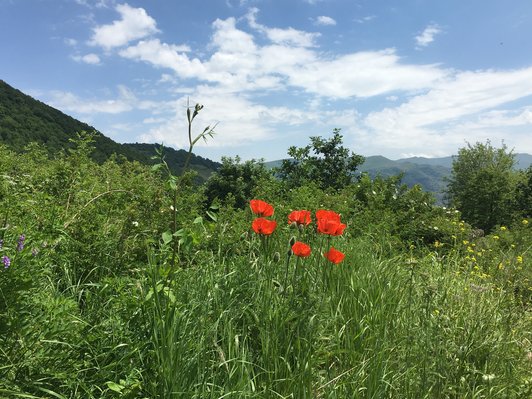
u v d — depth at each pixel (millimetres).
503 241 7750
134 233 3910
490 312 3865
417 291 3986
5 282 2104
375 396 2742
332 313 3346
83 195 4488
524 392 3057
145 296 2635
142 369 2400
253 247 3764
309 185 9641
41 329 2195
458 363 3213
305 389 2555
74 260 3348
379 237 6059
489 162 68062
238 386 2348
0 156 6016
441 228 8586
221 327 2805
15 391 1965
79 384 2178
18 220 3168
